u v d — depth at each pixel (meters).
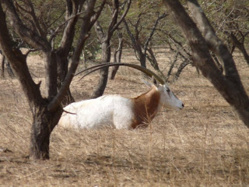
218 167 18.14
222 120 30.03
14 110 31.27
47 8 38.56
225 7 33.53
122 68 66.94
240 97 14.15
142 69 27.16
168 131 25.55
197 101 39.09
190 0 15.23
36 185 15.18
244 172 17.44
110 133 24.00
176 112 33.06
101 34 43.59
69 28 20.06
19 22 18.31
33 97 17.95
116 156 19.33
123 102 26.48
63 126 26.52
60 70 28.94
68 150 20.05
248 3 35.03
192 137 23.67
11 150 19.72
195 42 14.11
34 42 18.19
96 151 20.06
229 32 36.75
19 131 23.20
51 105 17.97
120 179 16.06
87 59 69.00
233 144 22.31
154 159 19.14
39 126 18.11
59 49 20.19
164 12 49.47
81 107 26.72
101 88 36.66
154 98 27.19
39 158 18.20
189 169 17.69
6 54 16.92
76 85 48.12
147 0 39.25
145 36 59.97
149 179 16.16
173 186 15.30
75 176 16.30
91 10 16.95
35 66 75.81
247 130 25.69
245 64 69.62
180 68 57.41
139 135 23.95
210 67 14.07
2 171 16.50
